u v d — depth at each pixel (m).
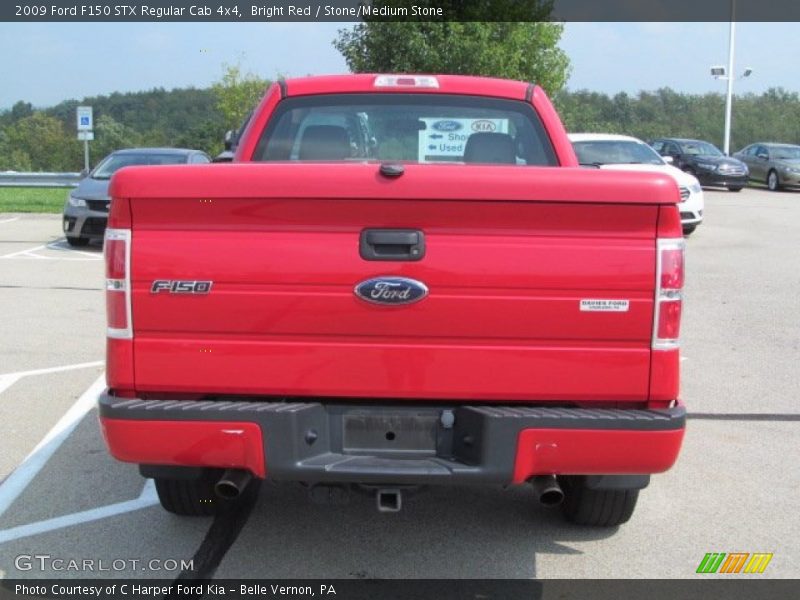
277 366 3.39
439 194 3.26
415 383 3.39
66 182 23.11
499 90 5.04
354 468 3.36
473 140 5.02
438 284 3.33
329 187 3.27
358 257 3.33
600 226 3.31
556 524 4.57
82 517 4.59
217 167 3.32
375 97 5.02
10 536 4.36
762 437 5.93
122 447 3.39
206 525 4.51
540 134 5.01
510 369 3.37
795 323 9.53
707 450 5.68
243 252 3.34
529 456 3.35
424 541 4.36
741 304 10.55
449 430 3.49
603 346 3.36
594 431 3.32
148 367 3.40
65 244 15.62
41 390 6.83
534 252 3.31
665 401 3.42
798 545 4.34
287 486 5.05
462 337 3.36
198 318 3.37
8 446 5.63
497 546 4.30
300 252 3.33
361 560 4.14
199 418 3.35
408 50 19.75
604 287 3.32
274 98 5.02
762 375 7.44
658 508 4.78
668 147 31.30
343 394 3.41
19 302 10.26
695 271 13.07
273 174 3.28
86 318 9.41
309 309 3.36
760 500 4.90
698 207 16.64
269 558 4.16
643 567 4.09
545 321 3.34
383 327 3.36
